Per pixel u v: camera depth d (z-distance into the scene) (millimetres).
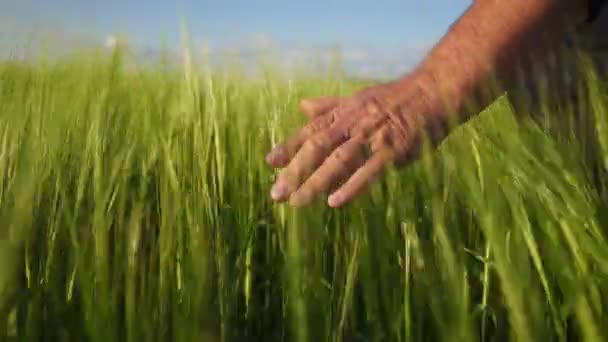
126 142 453
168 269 314
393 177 363
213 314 301
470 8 442
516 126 394
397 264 348
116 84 534
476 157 366
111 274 310
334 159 392
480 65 416
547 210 338
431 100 408
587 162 472
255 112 560
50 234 353
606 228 368
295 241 276
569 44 542
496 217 285
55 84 490
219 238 354
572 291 305
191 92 525
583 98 493
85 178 372
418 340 317
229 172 519
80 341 315
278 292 418
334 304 355
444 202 340
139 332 271
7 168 379
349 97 434
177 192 354
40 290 323
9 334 294
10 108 419
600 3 507
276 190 389
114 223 357
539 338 260
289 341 366
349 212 402
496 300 388
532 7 425
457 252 307
